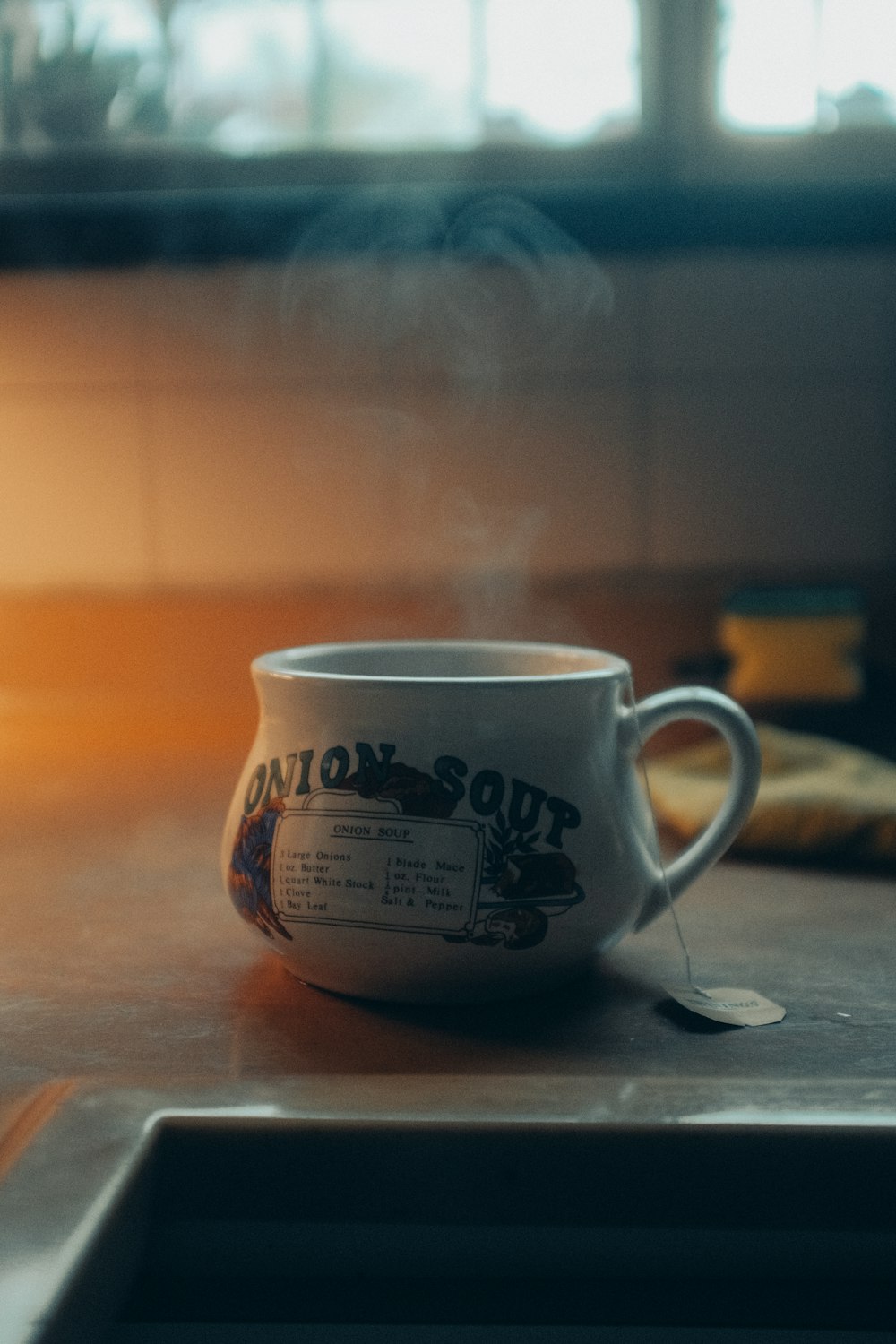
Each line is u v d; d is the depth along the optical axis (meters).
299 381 0.91
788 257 0.89
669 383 0.90
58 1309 0.32
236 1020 0.44
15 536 0.93
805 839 0.57
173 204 0.88
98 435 0.92
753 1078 0.40
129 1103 0.38
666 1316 0.38
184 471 0.92
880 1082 0.39
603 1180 0.37
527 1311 0.38
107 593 0.93
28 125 0.91
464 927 0.42
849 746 0.75
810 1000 0.45
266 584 0.93
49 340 0.90
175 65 0.92
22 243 0.88
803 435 0.91
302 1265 0.38
